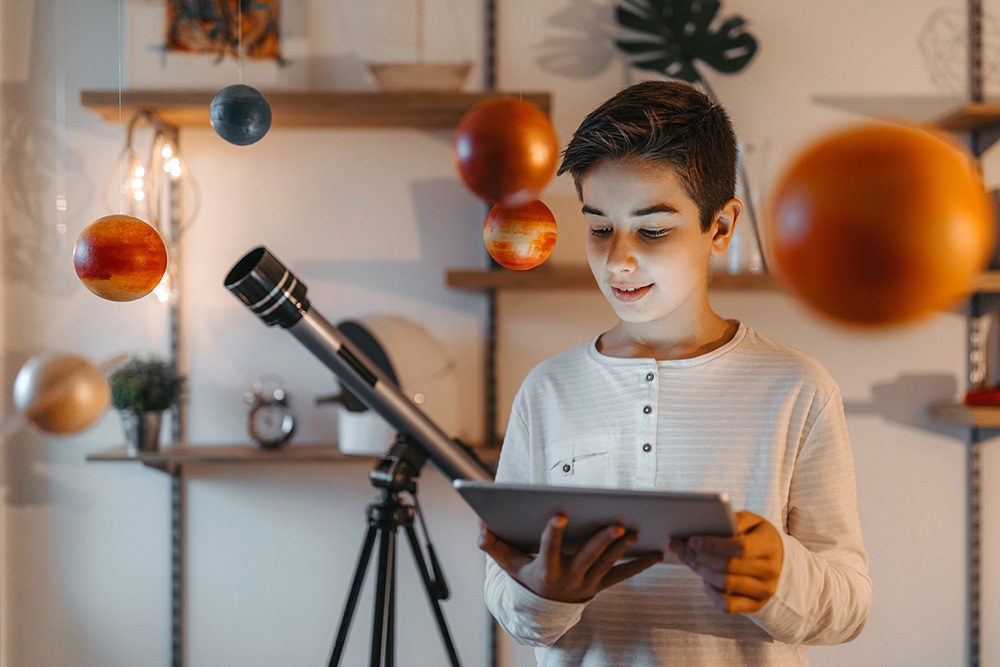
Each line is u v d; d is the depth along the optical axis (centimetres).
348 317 168
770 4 166
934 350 165
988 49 165
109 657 167
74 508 167
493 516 64
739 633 74
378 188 168
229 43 160
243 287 106
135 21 159
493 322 166
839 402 79
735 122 166
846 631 70
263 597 168
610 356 85
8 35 165
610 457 80
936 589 165
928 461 166
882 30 166
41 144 166
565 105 166
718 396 79
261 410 158
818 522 75
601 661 77
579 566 60
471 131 44
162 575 168
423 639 168
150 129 166
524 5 167
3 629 166
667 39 164
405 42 165
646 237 73
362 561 125
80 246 66
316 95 148
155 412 152
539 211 57
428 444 123
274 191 167
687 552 59
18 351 165
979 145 163
